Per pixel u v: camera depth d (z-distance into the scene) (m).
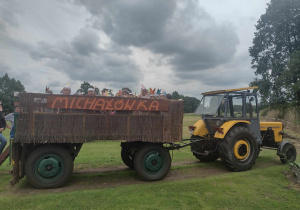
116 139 4.75
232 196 4.16
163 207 3.68
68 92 5.16
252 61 23.36
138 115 4.91
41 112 4.40
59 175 4.60
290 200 4.03
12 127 5.09
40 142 4.39
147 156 5.11
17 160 4.52
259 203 3.89
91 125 4.63
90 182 5.04
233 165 5.87
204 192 4.33
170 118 5.11
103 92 5.48
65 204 3.72
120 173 5.68
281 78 18.48
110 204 3.75
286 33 20.95
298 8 20.19
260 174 5.46
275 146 7.29
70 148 4.80
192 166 6.51
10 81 58.50
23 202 3.78
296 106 18.08
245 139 6.21
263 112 21.45
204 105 7.04
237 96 6.64
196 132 6.89
